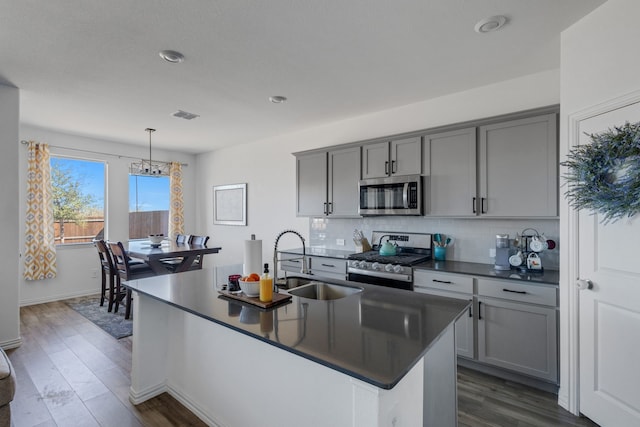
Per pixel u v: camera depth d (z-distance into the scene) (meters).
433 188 3.10
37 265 4.58
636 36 1.73
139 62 2.59
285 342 1.24
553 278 2.40
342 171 3.78
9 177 3.14
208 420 2.05
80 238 5.16
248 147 5.54
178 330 2.31
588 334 2.04
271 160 5.16
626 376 1.82
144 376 2.29
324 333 1.34
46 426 2.01
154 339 2.33
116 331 3.60
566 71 2.16
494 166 2.76
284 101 3.50
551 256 2.75
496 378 2.57
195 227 6.61
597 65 1.95
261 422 1.74
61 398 2.32
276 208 5.09
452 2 1.88
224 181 6.00
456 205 2.96
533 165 2.57
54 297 4.83
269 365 1.69
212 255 6.16
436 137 3.08
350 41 2.30
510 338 2.46
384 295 1.94
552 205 2.48
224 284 2.24
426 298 1.88
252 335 1.34
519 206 2.64
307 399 1.53
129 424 2.04
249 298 1.81
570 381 2.14
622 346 1.84
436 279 2.80
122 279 4.29
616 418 1.87
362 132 4.04
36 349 3.13
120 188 5.52
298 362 1.55
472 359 2.63
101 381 2.55
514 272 2.64
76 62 2.59
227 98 3.40
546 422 2.04
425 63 2.64
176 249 4.37
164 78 2.89
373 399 1.00
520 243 2.84
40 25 2.08
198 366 2.14
